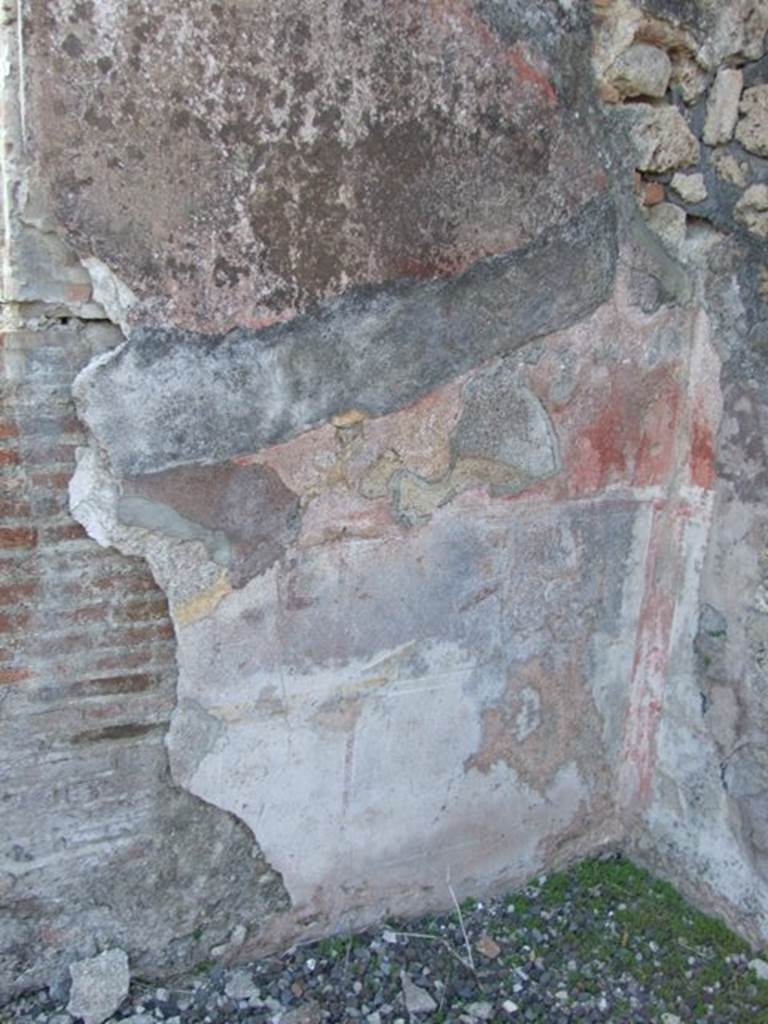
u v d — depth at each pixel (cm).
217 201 187
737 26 219
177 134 181
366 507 219
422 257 208
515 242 216
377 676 232
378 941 248
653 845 274
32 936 213
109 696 207
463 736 248
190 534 203
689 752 257
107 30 172
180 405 194
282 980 233
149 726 212
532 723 258
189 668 212
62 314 184
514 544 240
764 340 225
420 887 256
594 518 248
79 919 217
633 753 276
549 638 253
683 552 253
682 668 256
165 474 197
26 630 196
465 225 210
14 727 201
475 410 224
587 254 225
